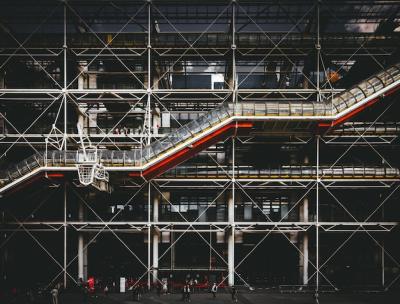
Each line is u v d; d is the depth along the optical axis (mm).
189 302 27578
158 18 35656
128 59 34750
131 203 36344
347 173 31969
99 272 36031
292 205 35688
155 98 32938
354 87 29781
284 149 36875
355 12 33188
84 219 35125
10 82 37000
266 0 31984
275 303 27109
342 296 29906
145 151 29266
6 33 32969
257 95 35594
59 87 34750
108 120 37438
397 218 35375
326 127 29703
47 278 35844
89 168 26766
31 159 29234
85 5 32469
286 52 33906
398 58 34375
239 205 36094
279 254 36031
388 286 32688
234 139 34219
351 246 36094
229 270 33125
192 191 36250
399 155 36375
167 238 35688
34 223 31812
